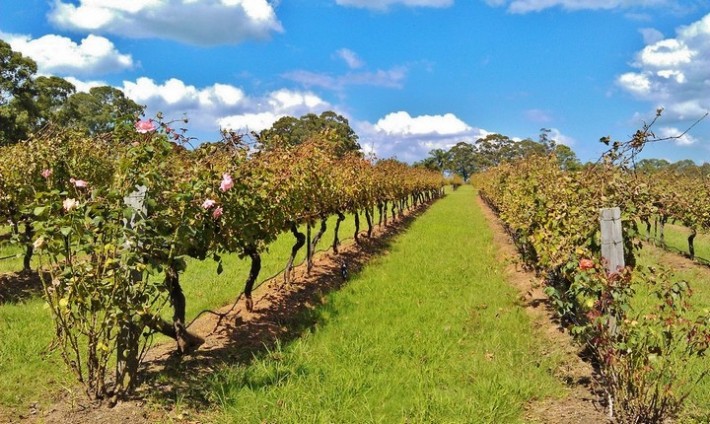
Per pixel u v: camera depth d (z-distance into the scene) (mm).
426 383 5609
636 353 4328
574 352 6312
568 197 7629
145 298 4750
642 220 6211
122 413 4566
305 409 4941
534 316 8141
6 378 5355
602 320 4594
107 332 4602
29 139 9562
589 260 4863
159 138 4875
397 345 6742
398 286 10234
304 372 5785
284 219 8367
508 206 13539
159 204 4945
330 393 5289
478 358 6363
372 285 10242
